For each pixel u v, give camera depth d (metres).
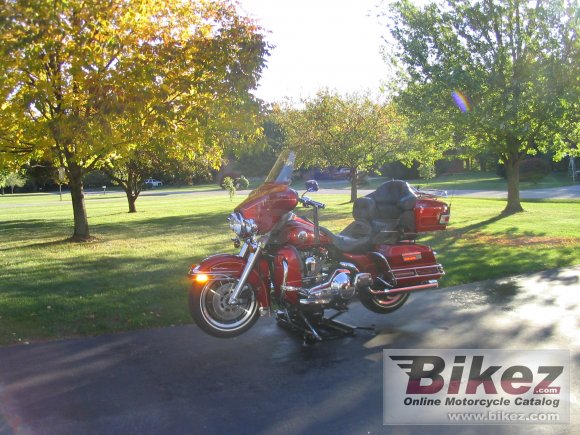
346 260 6.15
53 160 15.37
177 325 6.41
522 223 16.30
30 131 11.36
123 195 55.06
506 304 7.09
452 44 18.16
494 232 14.35
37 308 7.07
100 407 4.24
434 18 18.44
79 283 8.76
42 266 10.59
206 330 5.42
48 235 17.59
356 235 6.47
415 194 6.70
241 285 5.39
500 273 9.00
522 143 18.91
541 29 17.31
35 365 5.11
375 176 65.38
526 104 17.22
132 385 4.66
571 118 17.48
